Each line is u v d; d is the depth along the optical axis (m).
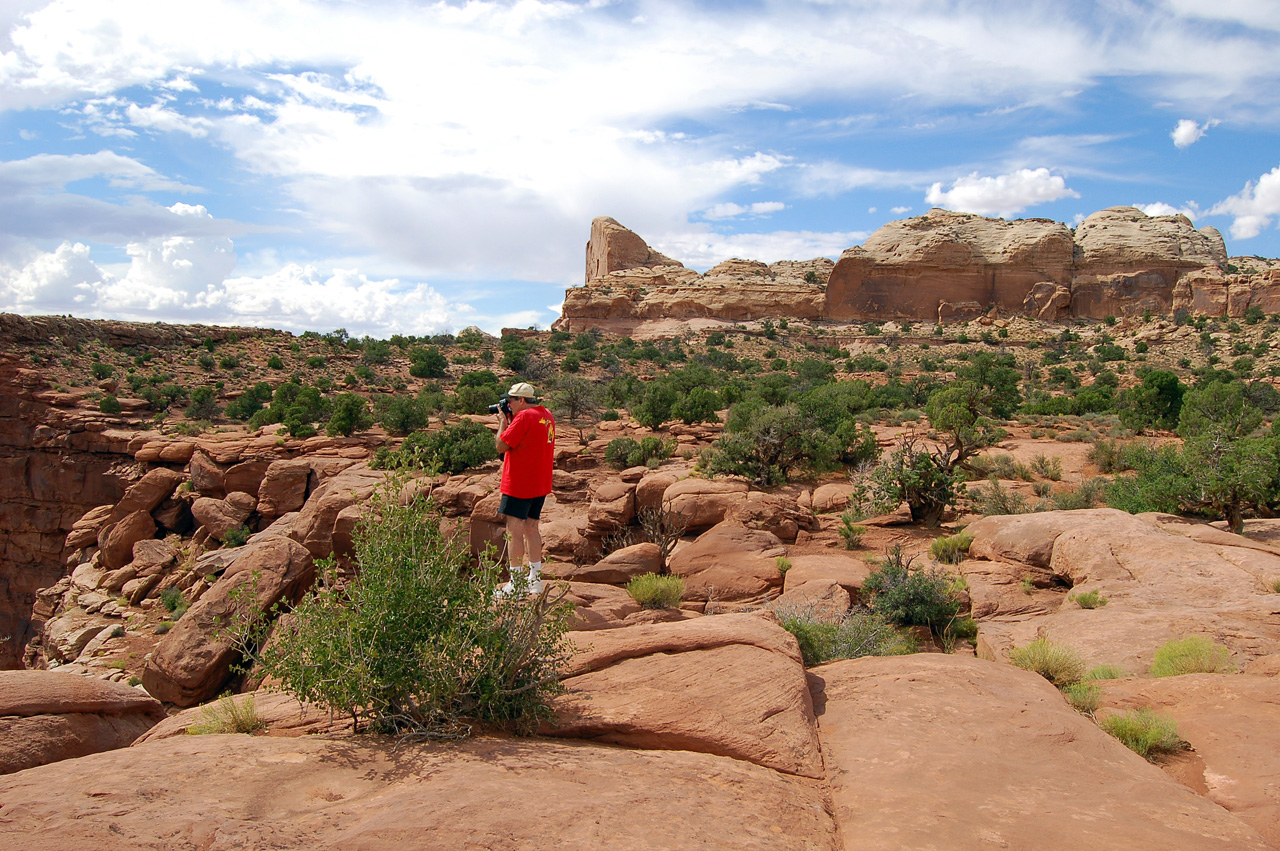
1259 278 109.19
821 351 106.31
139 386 50.75
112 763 2.92
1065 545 11.74
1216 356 74.25
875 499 17.83
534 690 3.73
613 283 145.25
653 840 2.38
